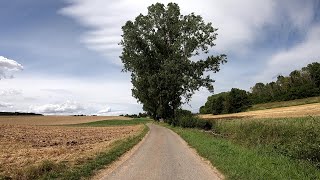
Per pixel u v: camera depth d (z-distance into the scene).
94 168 16.86
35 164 17.88
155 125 77.88
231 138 30.94
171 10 69.12
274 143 22.47
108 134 48.69
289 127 24.14
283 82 133.12
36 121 117.94
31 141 35.97
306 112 64.31
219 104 131.62
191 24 68.94
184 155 21.61
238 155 18.66
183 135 38.88
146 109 84.75
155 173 15.20
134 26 68.56
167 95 66.00
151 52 68.81
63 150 25.44
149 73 69.06
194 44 67.88
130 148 26.88
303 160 16.25
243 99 125.19
